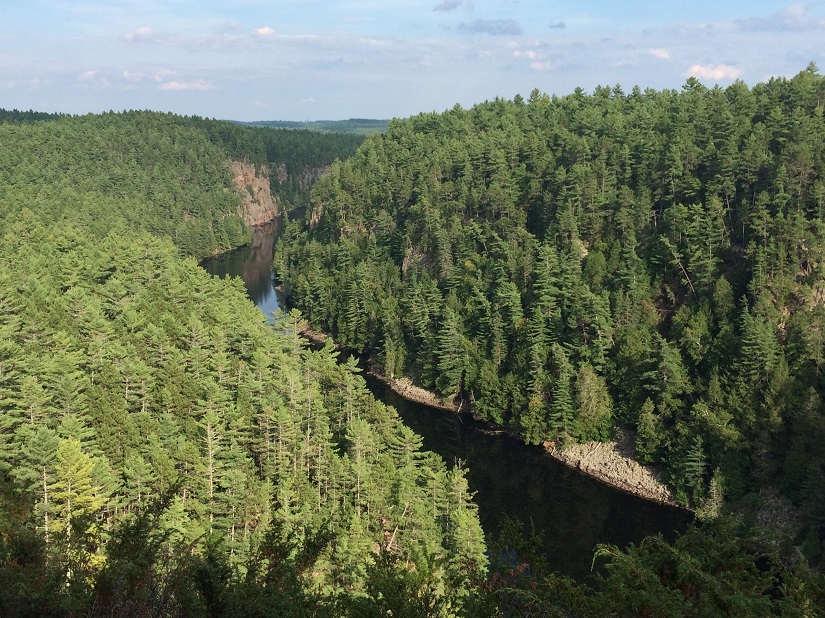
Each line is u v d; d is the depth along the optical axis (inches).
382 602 964.6
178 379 3223.4
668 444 3582.7
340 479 2758.4
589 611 820.6
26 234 5639.8
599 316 4097.0
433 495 2741.1
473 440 4183.1
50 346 3494.1
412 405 4670.3
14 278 4338.1
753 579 873.5
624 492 3580.2
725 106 5590.6
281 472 2832.2
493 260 5024.6
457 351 4584.2
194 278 5054.1
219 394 3031.5
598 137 6176.2
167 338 3676.2
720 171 4461.1
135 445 2696.9
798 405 3326.8
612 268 4488.2
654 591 814.5
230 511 2511.1
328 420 3329.2
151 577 1038.4
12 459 2518.5
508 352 4478.3
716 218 4301.2
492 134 6850.4
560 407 3959.2
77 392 2974.9
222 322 4160.9
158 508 1261.1
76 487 2213.3
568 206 4862.2
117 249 5226.4
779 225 3858.3
